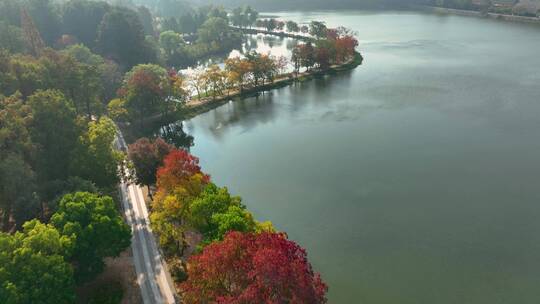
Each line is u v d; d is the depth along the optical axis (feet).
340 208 423.23
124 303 282.56
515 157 512.22
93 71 544.62
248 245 229.25
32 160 346.54
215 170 508.12
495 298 315.99
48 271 245.45
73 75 505.66
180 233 334.44
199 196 338.13
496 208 416.87
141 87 609.83
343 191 451.94
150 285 297.12
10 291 226.99
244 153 552.41
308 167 505.25
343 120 649.20
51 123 366.22
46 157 358.23
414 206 422.41
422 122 624.18
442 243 371.15
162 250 332.19
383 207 422.41
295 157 533.14
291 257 225.15
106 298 279.90
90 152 376.89
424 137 573.74
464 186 454.40
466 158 512.63
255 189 461.78
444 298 316.40
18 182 311.47
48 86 459.32
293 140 585.22
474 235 380.17
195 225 314.96
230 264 221.87
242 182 477.36
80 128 398.01
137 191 417.90
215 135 618.85
